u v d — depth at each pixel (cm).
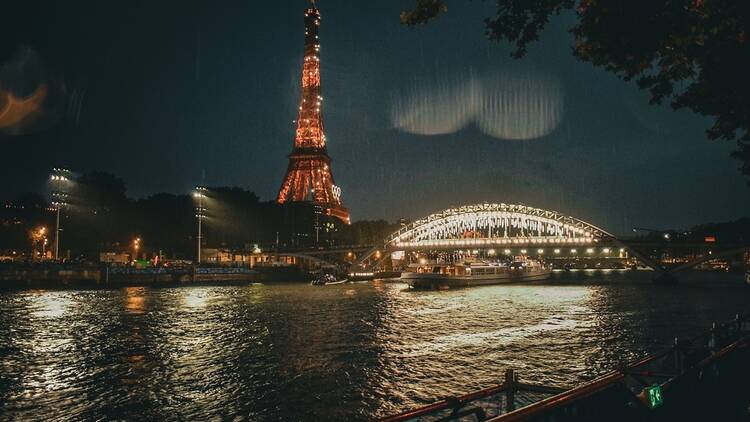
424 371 3266
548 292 9906
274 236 18850
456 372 3238
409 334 4691
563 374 3184
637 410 863
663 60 1100
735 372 1297
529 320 5650
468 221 15775
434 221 16012
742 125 1239
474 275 11894
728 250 11988
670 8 985
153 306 7088
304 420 2431
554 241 13425
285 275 15638
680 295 9044
